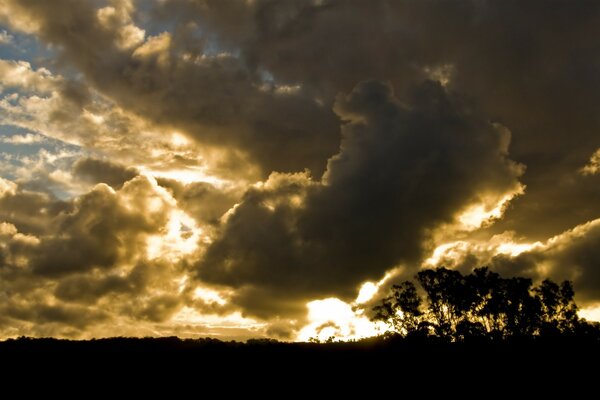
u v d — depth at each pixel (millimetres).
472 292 96500
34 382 75750
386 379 79938
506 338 94562
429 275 99188
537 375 79250
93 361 84500
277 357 89250
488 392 74000
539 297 95625
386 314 100875
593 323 92875
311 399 72250
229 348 93750
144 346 92312
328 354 91688
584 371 79938
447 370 82875
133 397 71750
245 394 73812
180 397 72250
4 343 90188
